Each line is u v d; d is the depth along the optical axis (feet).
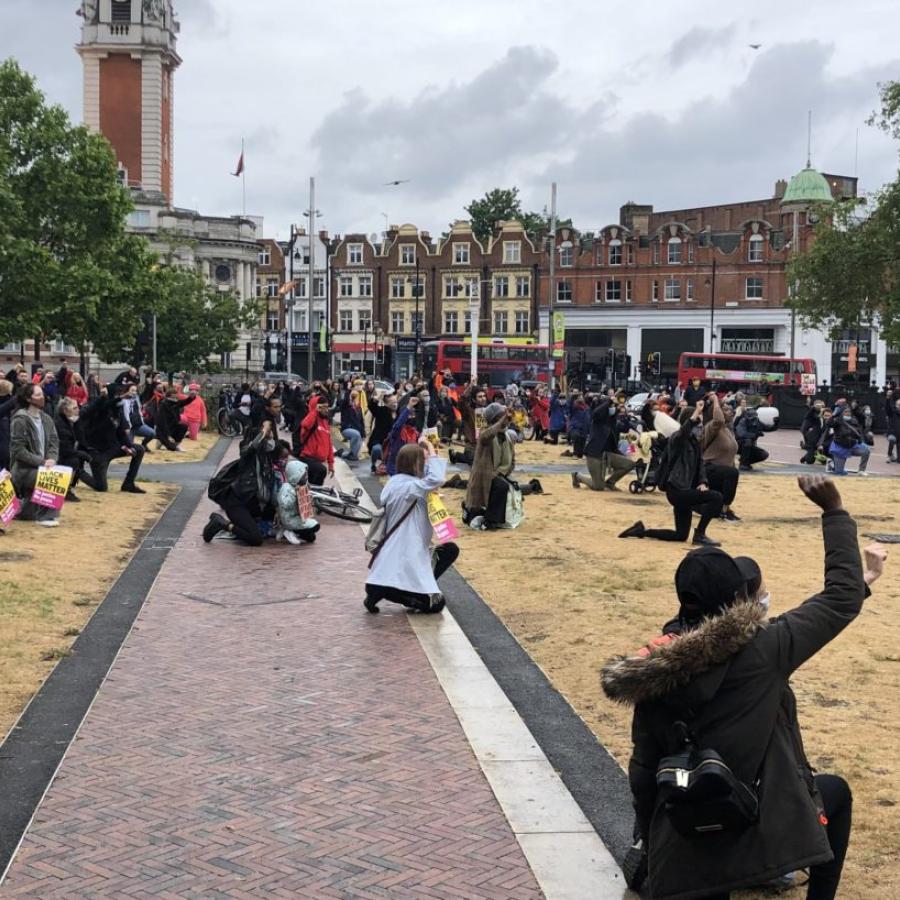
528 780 21.03
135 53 299.38
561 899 16.22
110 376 284.41
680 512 50.31
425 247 339.36
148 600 36.76
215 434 129.90
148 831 18.49
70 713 24.77
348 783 20.79
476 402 107.34
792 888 16.44
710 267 299.79
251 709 25.29
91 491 63.82
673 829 12.50
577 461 97.76
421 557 35.45
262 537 49.16
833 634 12.91
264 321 359.05
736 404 102.27
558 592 38.78
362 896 16.24
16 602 34.73
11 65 156.25
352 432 92.48
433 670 28.73
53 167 155.63
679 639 12.42
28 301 146.72
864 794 20.30
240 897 16.16
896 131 135.33
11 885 16.47
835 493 13.61
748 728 12.34
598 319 313.12
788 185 317.01
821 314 152.35
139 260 165.78
